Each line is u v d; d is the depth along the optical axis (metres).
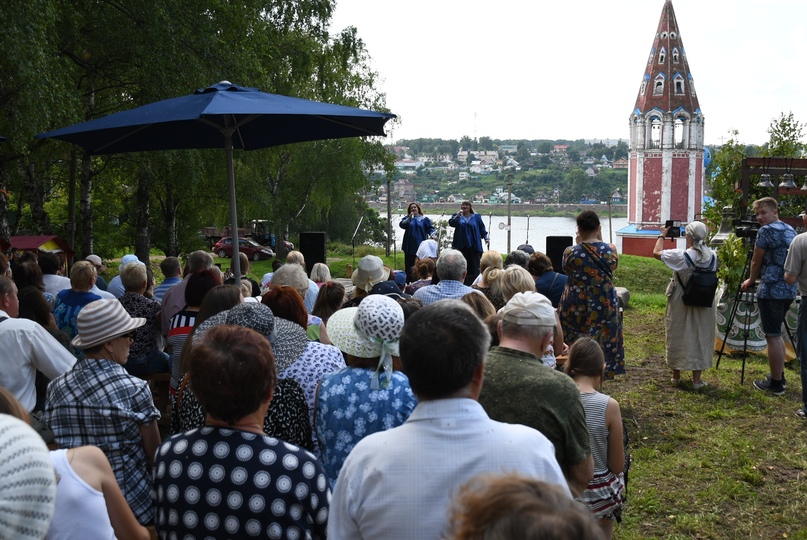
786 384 7.69
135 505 3.24
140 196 25.77
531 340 3.23
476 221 13.94
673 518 4.99
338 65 27.56
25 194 23.42
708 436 6.34
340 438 3.02
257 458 2.41
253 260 40.53
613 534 4.81
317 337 4.80
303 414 3.17
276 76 21.70
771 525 4.84
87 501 2.29
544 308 3.25
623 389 7.72
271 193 34.38
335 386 3.08
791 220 10.66
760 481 5.44
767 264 7.23
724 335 9.05
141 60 14.52
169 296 5.80
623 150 199.12
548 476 2.21
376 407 3.01
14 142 11.77
